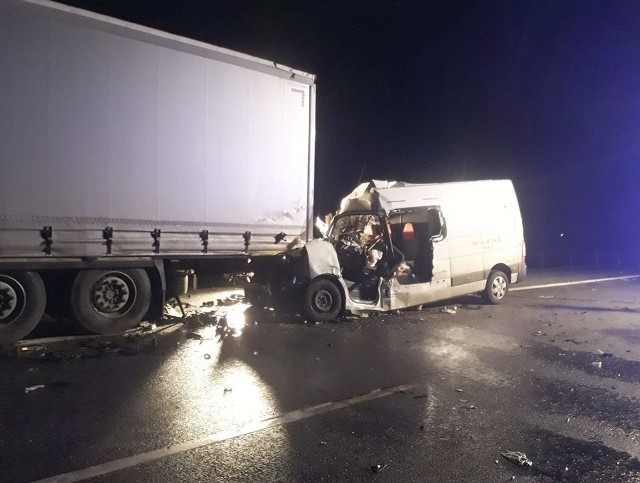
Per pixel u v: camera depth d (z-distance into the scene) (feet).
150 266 29.40
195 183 29.99
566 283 58.29
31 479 13.53
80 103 26.18
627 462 15.52
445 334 31.27
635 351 28.22
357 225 38.40
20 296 26.23
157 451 15.34
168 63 28.76
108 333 28.81
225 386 21.02
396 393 20.99
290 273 33.42
